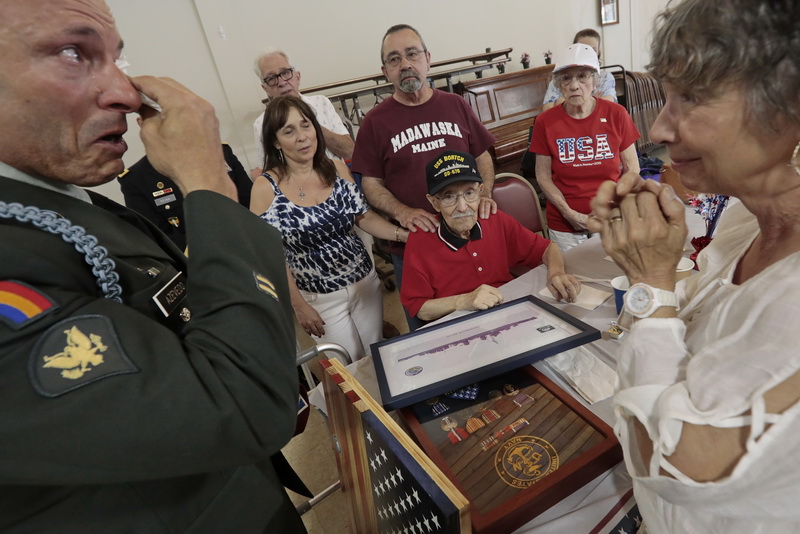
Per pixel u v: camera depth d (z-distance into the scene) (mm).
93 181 441
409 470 476
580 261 1354
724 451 331
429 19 3955
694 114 363
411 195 1847
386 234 1716
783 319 318
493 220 1443
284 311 479
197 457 371
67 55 363
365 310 1821
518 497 561
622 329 935
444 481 455
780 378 302
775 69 298
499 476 606
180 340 406
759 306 344
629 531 557
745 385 323
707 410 337
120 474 346
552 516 584
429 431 711
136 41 2912
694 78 339
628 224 453
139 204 1995
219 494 506
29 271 347
